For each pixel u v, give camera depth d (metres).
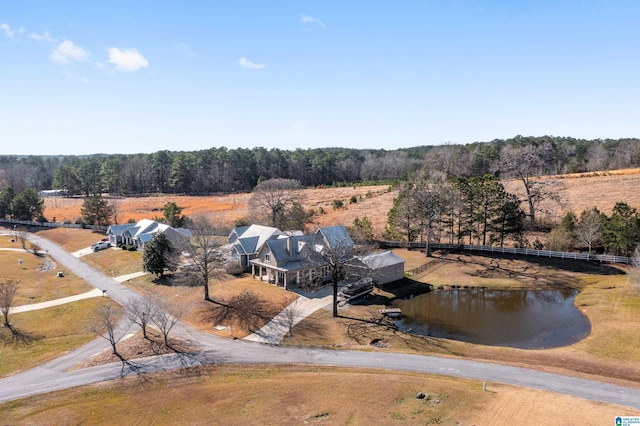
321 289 52.72
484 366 32.56
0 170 180.50
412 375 31.09
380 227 82.25
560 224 71.12
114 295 52.56
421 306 48.12
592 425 23.45
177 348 37.06
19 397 29.50
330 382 29.75
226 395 28.69
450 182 73.88
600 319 41.69
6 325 42.78
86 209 99.25
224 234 76.44
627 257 56.69
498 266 60.97
